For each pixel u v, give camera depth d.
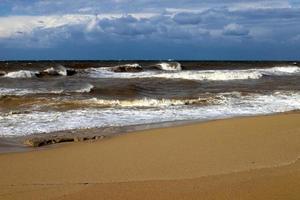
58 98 21.28
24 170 8.27
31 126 13.98
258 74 39.69
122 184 7.03
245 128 12.33
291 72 48.72
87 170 8.14
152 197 6.27
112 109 17.97
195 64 67.69
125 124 14.55
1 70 44.62
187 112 17.38
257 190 6.39
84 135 12.55
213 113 17.16
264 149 9.52
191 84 31.22
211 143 10.40
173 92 25.42
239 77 38.59
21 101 19.56
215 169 7.89
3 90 25.45
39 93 23.42
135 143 10.77
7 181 7.46
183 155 9.21
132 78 36.62
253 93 24.22
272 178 6.99
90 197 6.39
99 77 38.69
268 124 12.93
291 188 6.42
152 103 19.58
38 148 10.73
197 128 12.71
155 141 10.94
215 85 30.67
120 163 8.64
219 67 59.78
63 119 15.39
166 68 52.88
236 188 6.54
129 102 19.50
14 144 11.27
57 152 9.94
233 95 23.16
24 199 6.41
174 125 14.21
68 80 34.59
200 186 6.75
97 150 10.04
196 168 8.03
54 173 7.98
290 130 11.73
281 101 20.92
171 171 7.86
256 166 7.98
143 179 7.34
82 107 18.38
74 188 6.90
